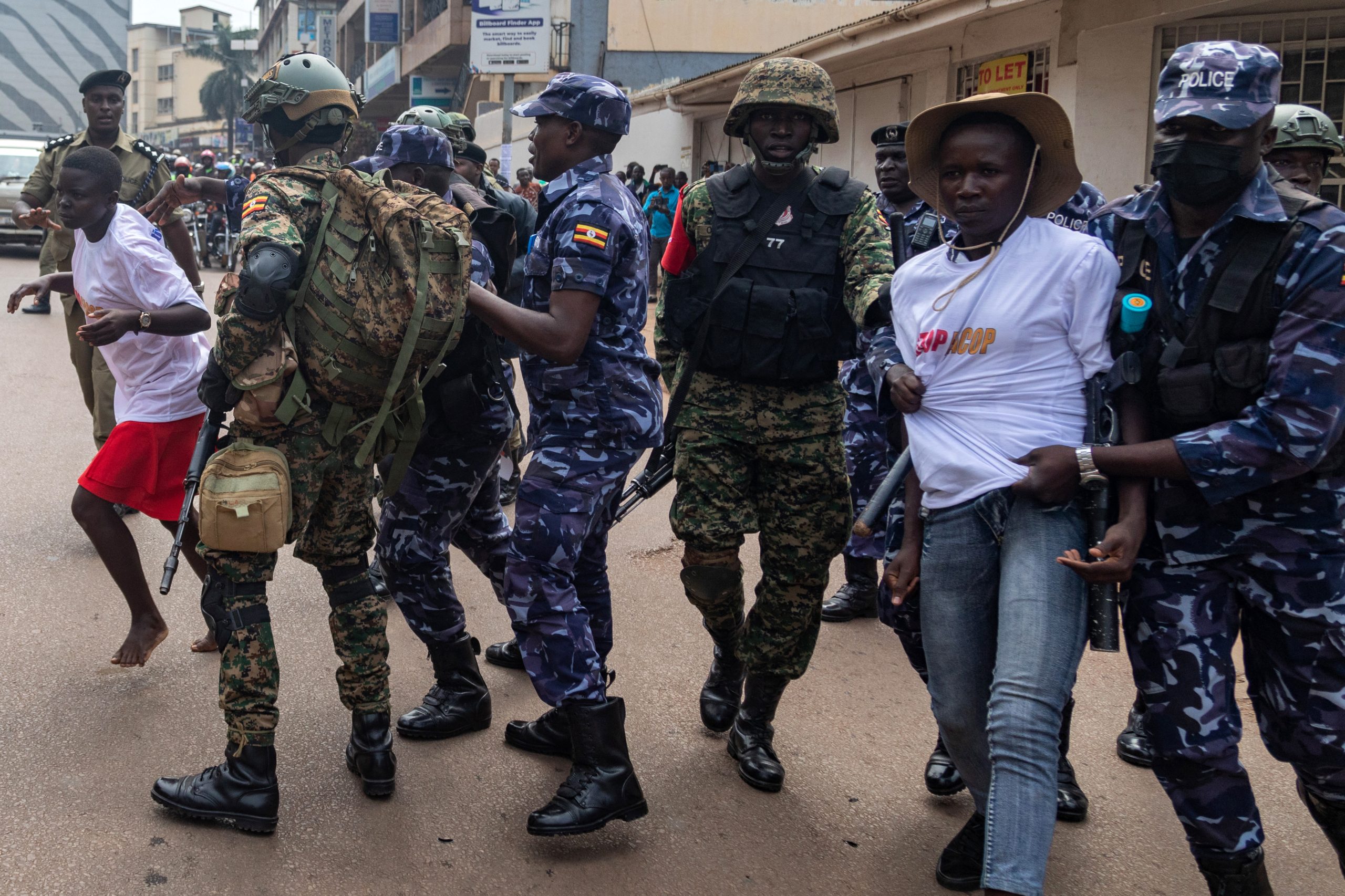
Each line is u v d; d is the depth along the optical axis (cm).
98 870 252
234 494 258
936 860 279
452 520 326
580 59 2294
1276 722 235
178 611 413
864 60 1311
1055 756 212
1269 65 212
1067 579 224
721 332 306
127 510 544
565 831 265
